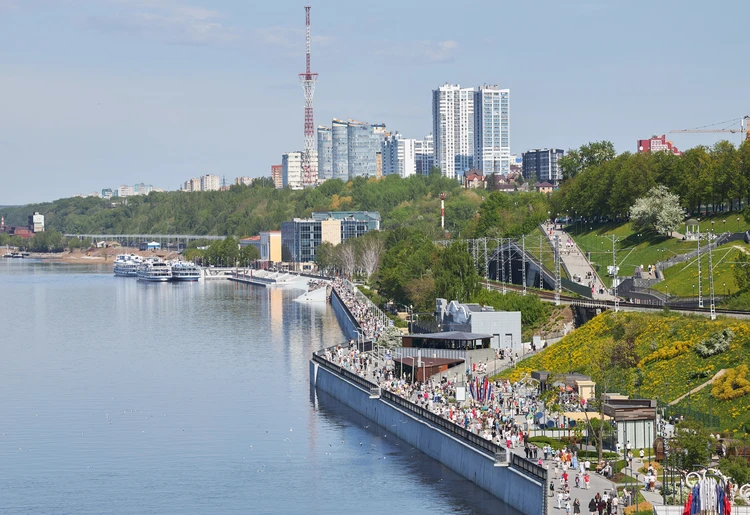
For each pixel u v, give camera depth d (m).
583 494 175.00
